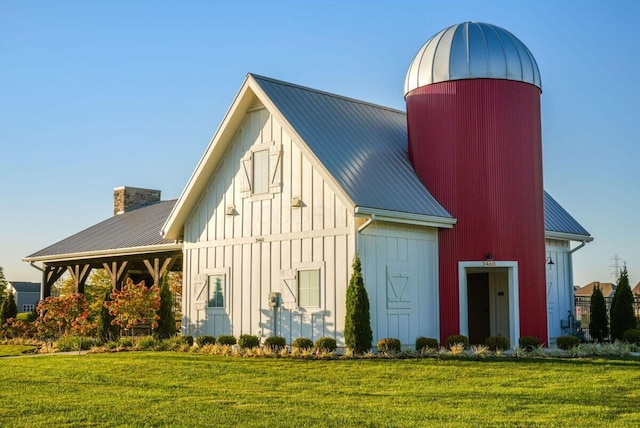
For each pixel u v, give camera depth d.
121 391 15.69
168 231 26.95
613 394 14.60
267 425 12.18
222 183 25.70
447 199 23.38
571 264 30.16
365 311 20.17
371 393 15.08
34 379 17.67
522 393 14.80
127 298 25.59
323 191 22.02
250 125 24.73
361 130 24.70
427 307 22.75
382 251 21.64
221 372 18.17
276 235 23.44
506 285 25.00
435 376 16.95
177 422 12.48
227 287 25.06
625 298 25.98
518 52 23.75
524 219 23.23
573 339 21.44
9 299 33.31
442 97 23.69
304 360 19.69
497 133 23.19
